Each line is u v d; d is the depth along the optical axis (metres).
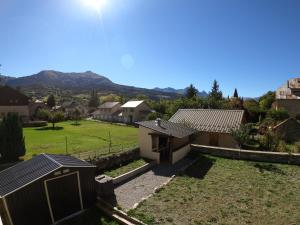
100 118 79.94
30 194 9.34
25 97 64.06
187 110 31.62
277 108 44.12
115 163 18.20
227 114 28.14
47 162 10.93
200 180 15.38
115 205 11.80
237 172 16.94
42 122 56.22
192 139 23.91
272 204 11.94
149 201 12.22
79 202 11.01
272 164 18.75
